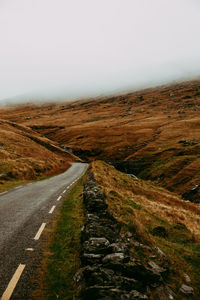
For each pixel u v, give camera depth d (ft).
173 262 23.52
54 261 20.45
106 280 15.88
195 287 20.03
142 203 60.90
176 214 59.47
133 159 294.87
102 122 574.56
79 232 27.76
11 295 15.07
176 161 238.48
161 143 345.92
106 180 77.36
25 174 97.60
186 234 39.93
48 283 16.93
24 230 28.12
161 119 532.32
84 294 14.89
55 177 110.83
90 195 43.32
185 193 159.74
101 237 22.95
